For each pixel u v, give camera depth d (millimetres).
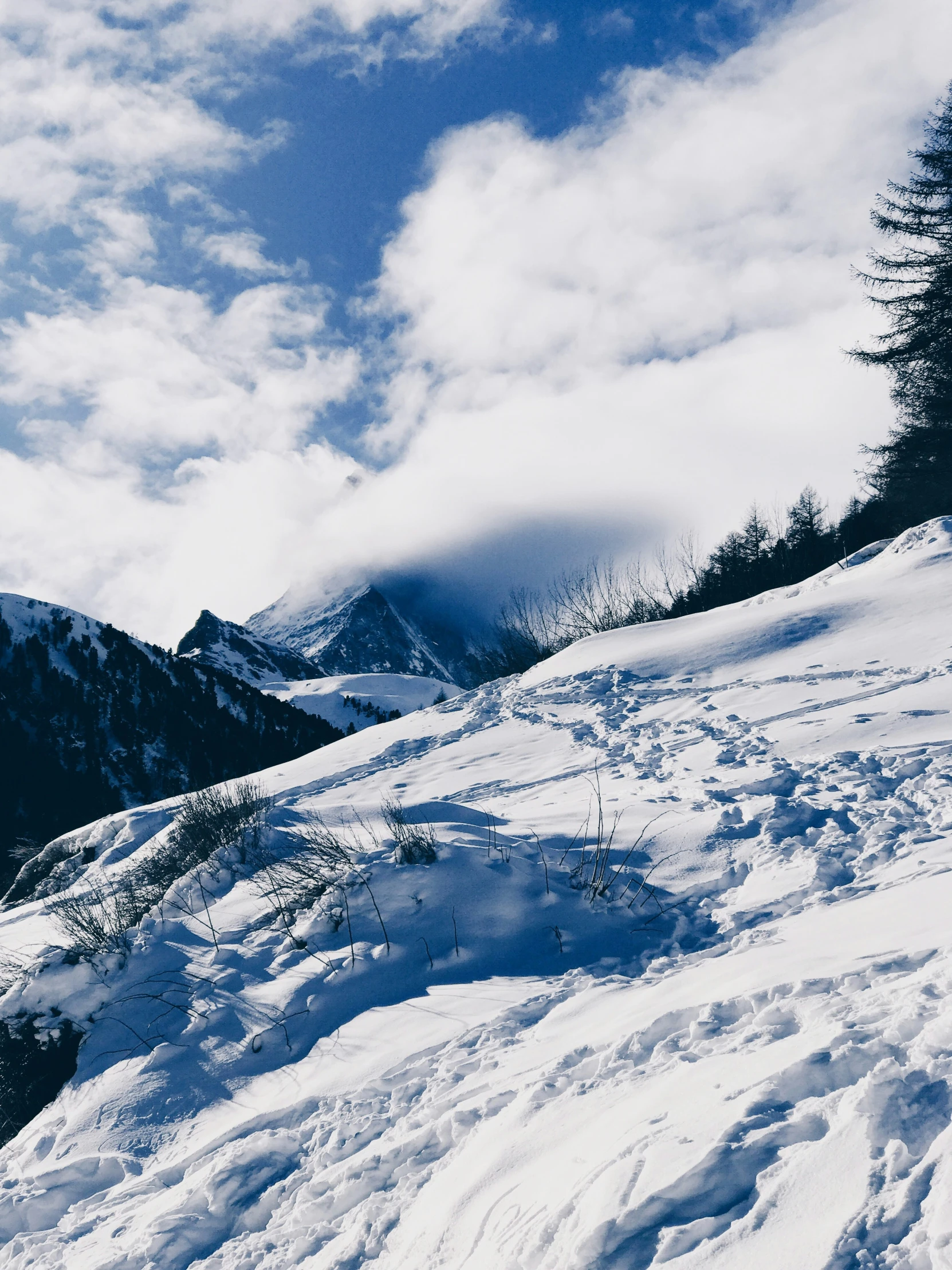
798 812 6867
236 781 16672
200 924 6832
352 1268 2932
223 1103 4953
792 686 12328
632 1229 2156
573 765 11664
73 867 14562
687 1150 2352
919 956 3305
